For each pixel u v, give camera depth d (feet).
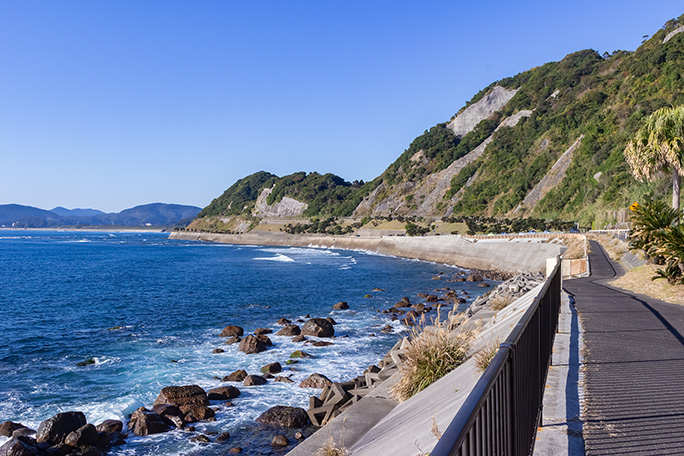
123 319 112.78
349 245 494.59
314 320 90.89
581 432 15.57
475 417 7.52
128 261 326.44
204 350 81.05
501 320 44.06
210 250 491.72
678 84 322.55
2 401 57.62
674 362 24.75
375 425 26.63
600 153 325.83
